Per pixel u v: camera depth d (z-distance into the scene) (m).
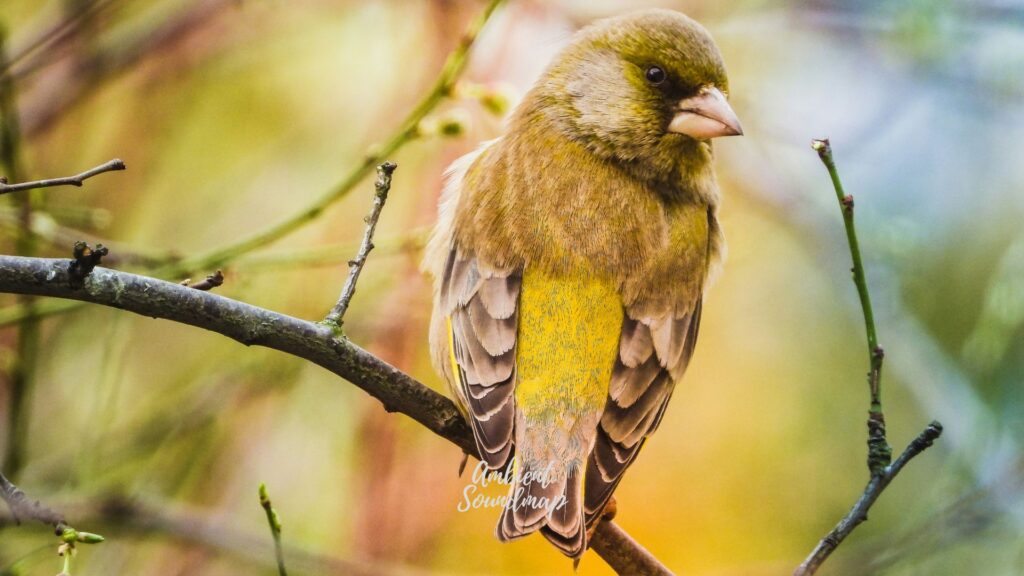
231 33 13.45
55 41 11.99
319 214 9.57
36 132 12.53
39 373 12.16
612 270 8.38
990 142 14.86
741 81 14.60
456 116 9.45
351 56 13.55
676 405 13.59
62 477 11.66
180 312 6.65
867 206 14.70
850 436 13.48
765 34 14.66
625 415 8.03
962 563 11.78
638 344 8.25
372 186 12.85
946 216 14.68
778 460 13.41
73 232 12.37
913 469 13.19
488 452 7.61
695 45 9.12
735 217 14.38
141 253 9.93
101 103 13.25
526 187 8.77
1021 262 11.94
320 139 13.45
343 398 12.25
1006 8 13.52
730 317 13.97
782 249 14.27
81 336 12.60
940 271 14.40
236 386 12.17
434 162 12.33
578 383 7.99
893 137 14.88
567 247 8.41
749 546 13.02
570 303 8.23
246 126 13.49
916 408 13.45
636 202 8.77
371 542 11.91
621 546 7.98
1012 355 13.09
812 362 13.77
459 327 8.30
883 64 14.54
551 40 12.10
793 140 14.48
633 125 8.99
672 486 13.34
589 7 12.81
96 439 11.46
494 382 7.95
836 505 13.23
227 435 12.24
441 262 8.99
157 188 13.23
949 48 13.73
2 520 9.28
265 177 13.31
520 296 8.27
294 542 11.65
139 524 10.98
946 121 14.86
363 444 12.11
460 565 12.09
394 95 13.01
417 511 12.02
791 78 14.66
